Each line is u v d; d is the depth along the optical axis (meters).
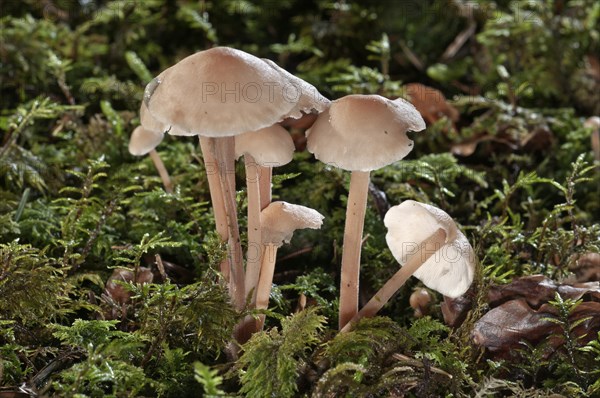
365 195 0.31
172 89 0.29
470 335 0.32
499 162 0.42
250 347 0.31
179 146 0.41
